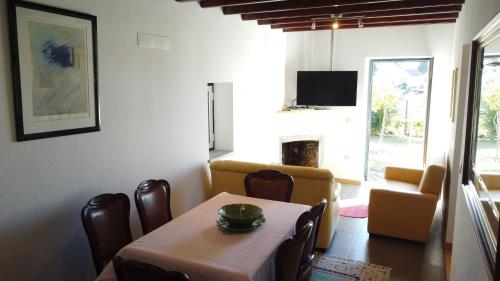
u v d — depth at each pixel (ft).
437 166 12.57
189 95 12.77
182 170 12.62
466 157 8.20
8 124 7.14
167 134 11.76
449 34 18.07
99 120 9.15
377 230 13.44
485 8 6.75
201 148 13.67
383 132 21.20
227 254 6.67
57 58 7.95
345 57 20.36
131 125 10.27
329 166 21.50
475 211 6.27
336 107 20.99
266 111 19.17
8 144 7.17
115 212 8.21
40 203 7.89
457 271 8.52
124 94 9.95
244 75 16.60
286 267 6.15
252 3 12.64
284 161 21.79
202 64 13.42
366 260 11.69
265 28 18.33
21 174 7.47
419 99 20.12
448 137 15.93
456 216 9.52
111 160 9.68
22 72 7.25
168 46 11.51
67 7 8.15
